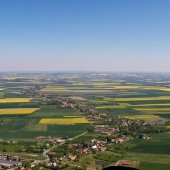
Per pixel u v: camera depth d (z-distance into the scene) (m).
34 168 156.25
